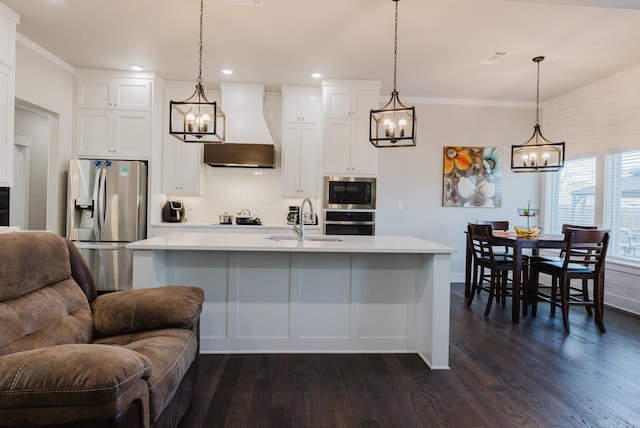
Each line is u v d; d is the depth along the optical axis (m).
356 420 1.96
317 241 3.02
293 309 2.85
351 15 3.24
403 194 5.66
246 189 5.48
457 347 3.02
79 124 4.69
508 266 4.05
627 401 2.19
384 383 2.38
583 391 2.30
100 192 4.48
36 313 1.58
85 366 1.12
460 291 5.12
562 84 4.94
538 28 3.42
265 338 2.84
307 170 5.16
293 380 2.40
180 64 4.45
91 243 4.51
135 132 4.75
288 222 5.30
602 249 3.50
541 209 5.77
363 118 4.97
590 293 4.77
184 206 5.41
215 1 3.07
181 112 2.96
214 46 3.94
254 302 2.84
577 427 1.92
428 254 2.69
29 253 1.65
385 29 3.49
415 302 2.90
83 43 3.90
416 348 2.90
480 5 3.04
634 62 4.17
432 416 2.01
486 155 5.72
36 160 5.32
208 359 2.71
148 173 4.77
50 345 1.54
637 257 4.28
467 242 4.68
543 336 3.30
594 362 2.74
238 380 2.39
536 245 3.71
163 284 2.76
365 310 2.88
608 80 4.64
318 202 5.32
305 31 3.56
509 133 5.77
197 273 2.82
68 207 4.46
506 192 5.77
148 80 4.75
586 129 4.97
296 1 3.04
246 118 5.06
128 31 3.62
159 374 1.47
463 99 5.67
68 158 4.62
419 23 3.36
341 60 4.25
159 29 3.57
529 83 4.92
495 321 3.74
